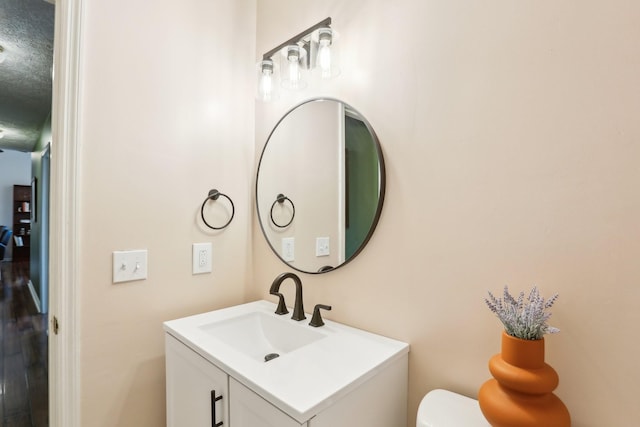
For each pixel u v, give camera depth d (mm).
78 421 1042
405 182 987
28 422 1815
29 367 2461
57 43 1099
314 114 1271
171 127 1260
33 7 1805
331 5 1214
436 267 917
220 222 1412
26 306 4027
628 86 645
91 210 1067
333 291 1192
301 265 1305
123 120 1138
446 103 903
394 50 1025
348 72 1155
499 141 808
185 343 1017
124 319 1140
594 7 685
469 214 856
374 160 1056
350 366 826
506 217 795
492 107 820
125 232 1140
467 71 866
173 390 1094
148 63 1202
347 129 1149
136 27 1174
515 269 779
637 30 637
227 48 1450
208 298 1370
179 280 1280
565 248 712
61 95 1049
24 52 2277
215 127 1400
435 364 916
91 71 1068
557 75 728
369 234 1066
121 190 1131
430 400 824
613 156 659
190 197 1312
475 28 854
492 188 818
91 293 1067
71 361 1031
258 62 1426
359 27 1122
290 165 1366
